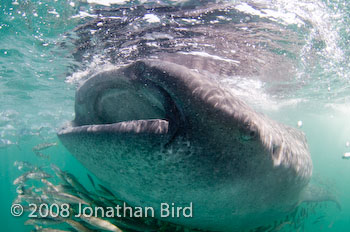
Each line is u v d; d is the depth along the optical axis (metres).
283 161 3.35
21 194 5.36
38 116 20.75
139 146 2.64
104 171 3.26
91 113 3.88
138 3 5.45
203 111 2.58
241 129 2.62
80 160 3.57
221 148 2.64
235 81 10.57
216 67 9.06
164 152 2.60
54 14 5.89
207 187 2.85
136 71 2.99
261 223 4.39
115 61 8.80
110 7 5.59
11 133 26.23
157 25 6.38
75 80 11.41
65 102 16.28
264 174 3.09
